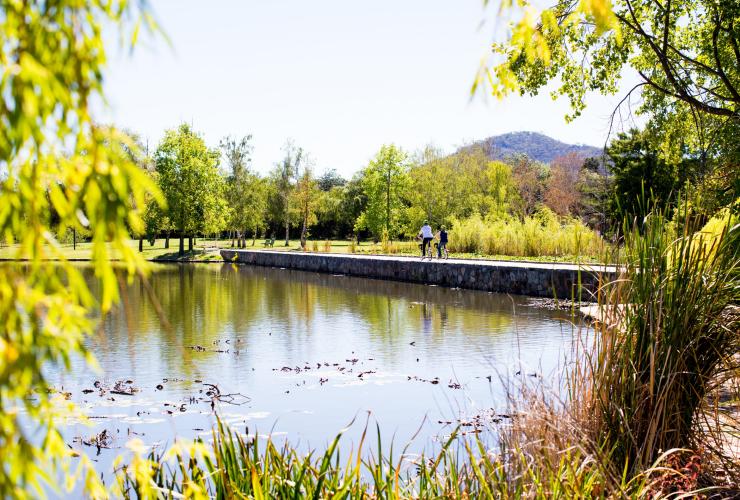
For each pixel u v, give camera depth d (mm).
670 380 3557
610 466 3111
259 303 18797
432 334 13039
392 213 45781
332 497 2736
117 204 915
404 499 3113
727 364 3773
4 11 950
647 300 3725
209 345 12062
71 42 948
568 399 3852
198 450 1453
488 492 2770
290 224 56562
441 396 8227
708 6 10195
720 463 3730
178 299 19766
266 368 10117
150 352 11234
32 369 950
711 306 3777
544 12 1255
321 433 6809
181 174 42219
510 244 30047
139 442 1389
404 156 45438
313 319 15547
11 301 949
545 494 2781
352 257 30156
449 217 40750
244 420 7332
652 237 3842
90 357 1019
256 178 49750
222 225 43906
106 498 1316
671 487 3291
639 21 10852
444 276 23938
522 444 3109
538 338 11906
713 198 5496
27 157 944
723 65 11188
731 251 3918
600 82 11055
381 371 9820
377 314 16266
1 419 930
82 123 934
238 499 2580
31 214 963
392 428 6875
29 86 846
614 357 3709
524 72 9992
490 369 9586
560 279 19047
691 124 11227
